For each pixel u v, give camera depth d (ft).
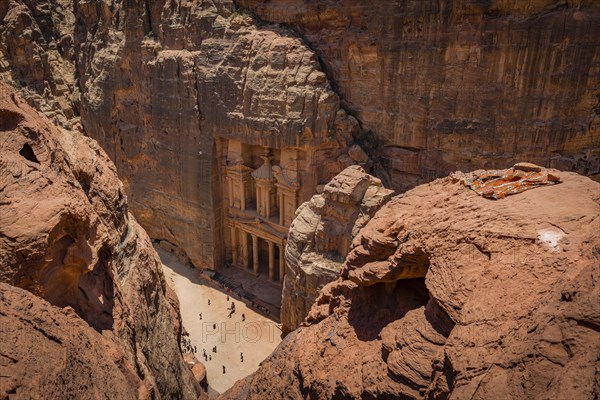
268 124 116.16
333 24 114.73
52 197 33.12
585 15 85.10
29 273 30.04
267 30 119.24
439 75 99.91
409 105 106.11
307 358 36.45
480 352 21.74
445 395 23.06
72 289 35.83
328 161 116.47
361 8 108.27
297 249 101.40
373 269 33.30
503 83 93.81
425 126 104.88
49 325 24.61
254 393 41.57
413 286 34.14
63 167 39.14
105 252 41.68
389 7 102.89
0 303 22.81
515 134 95.40
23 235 29.66
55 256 33.12
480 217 28.63
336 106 114.62
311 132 112.78
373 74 110.93
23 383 19.47
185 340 101.91
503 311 22.84
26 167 33.30
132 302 46.73
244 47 119.34
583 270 20.77
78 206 34.65
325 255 97.40
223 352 107.96
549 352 18.76
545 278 23.22
